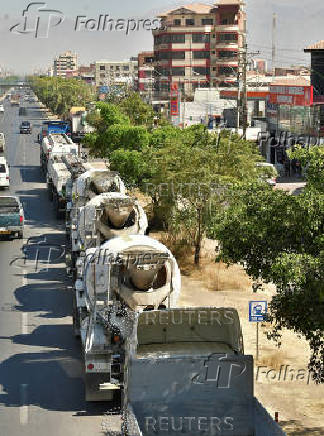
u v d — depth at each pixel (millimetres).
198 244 48219
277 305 20594
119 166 59438
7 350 32719
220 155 49188
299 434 23906
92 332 27078
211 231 23391
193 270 47219
